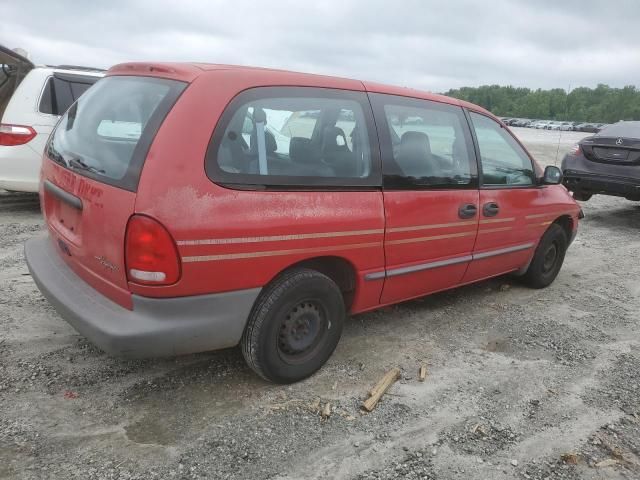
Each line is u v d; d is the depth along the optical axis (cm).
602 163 895
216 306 288
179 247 266
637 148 851
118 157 286
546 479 272
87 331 280
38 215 697
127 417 295
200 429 290
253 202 290
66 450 267
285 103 314
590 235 830
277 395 326
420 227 380
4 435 273
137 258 265
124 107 307
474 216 425
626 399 349
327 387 339
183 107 276
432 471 271
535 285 549
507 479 270
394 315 460
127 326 271
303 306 329
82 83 706
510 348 413
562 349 416
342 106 342
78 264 310
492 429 308
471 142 429
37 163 671
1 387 312
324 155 329
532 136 4484
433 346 407
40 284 321
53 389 314
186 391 323
